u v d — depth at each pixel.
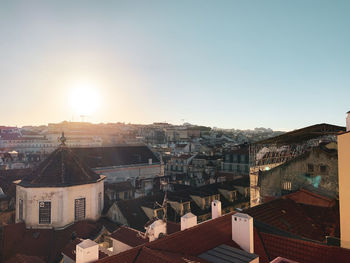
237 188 58.94
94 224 41.28
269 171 36.47
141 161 89.75
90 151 84.00
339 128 39.88
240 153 85.06
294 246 18.89
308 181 32.19
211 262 15.20
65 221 39.41
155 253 14.21
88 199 42.75
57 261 34.16
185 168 109.56
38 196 39.22
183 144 183.38
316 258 17.50
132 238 20.69
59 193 39.22
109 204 50.00
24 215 39.66
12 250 35.06
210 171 96.81
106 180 78.88
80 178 42.41
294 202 28.58
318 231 23.77
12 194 54.47
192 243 16.88
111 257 14.01
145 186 70.75
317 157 31.64
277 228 21.92
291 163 33.97
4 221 48.31
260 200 37.31
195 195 51.62
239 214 18.70
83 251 13.55
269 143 43.53
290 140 42.91
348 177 18.59
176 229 24.73
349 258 16.64
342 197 18.88
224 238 18.47
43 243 36.59
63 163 43.25
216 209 22.56
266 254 18.92
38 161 136.25
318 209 26.98
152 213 43.66
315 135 38.59
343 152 18.88
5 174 65.69
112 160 83.94
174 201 47.09
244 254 16.09
